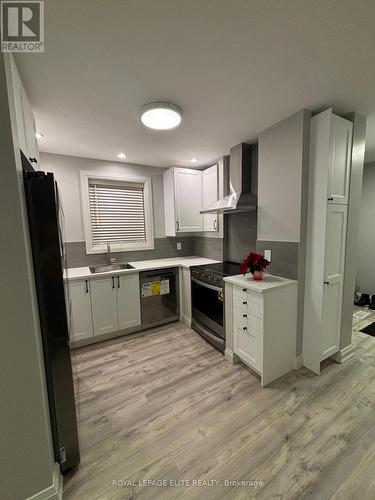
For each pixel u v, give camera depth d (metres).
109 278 2.72
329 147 1.79
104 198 3.25
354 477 1.18
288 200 2.02
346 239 2.07
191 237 4.00
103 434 1.48
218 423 1.54
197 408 1.68
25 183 1.08
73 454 1.26
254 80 1.48
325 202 1.85
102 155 2.95
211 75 1.43
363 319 3.10
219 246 3.31
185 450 1.36
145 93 1.60
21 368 0.98
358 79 1.49
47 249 1.14
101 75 1.40
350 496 1.10
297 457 1.29
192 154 2.96
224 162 3.01
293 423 1.52
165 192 3.61
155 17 1.01
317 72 1.42
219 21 1.04
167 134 2.30
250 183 2.68
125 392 1.87
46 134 2.25
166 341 2.72
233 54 1.25
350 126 1.92
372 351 2.36
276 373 1.96
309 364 2.08
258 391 1.83
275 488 1.14
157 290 3.07
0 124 0.88
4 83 0.88
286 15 1.01
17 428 0.99
